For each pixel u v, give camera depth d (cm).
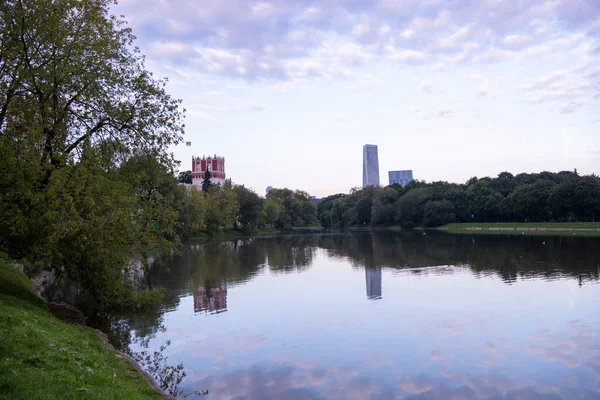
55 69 1731
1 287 1905
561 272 3023
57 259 1791
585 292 2356
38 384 792
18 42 1706
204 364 1451
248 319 2027
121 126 2006
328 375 1352
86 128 1962
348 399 1188
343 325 1891
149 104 1984
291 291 2686
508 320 1886
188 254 5191
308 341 1684
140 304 2297
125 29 2045
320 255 4850
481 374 1337
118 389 966
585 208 8056
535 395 1192
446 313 2034
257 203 11112
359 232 10606
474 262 3728
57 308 2119
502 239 6253
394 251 5003
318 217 17575
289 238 8650
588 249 4394
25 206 1595
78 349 1212
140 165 2036
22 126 1661
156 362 1467
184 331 1842
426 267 3534
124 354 1501
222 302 2398
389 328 1828
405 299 2350
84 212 1645
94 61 1891
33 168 1546
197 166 14075
